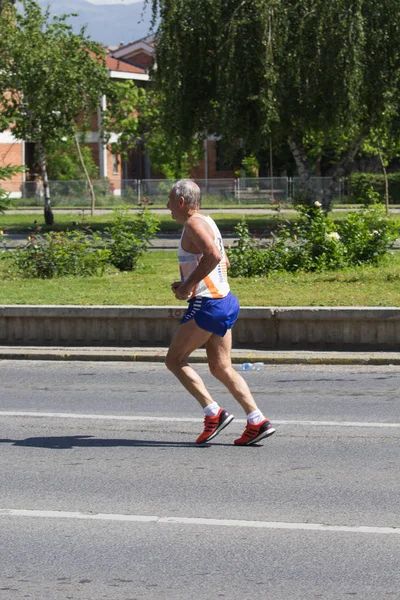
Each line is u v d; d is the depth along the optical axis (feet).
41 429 41.34
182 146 166.61
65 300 65.21
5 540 27.68
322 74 148.56
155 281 78.89
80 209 249.55
